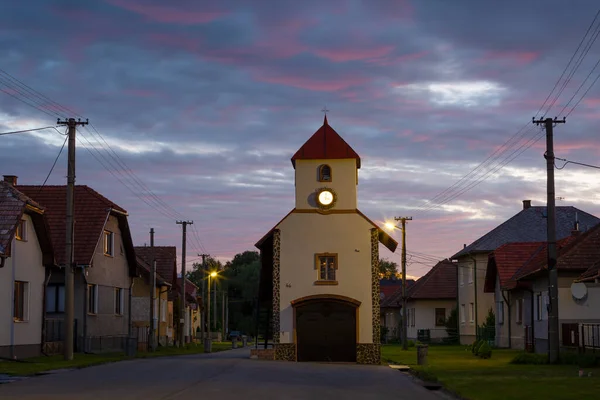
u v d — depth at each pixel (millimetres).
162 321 60906
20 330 32719
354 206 38594
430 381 23078
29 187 43531
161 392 18141
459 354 42312
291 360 37406
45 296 35375
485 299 62062
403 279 53969
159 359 35500
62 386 19828
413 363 34500
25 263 33250
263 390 19078
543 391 18844
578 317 35656
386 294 100438
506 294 51281
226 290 120938
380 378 24641
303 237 38375
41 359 31844
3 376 23359
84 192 43219
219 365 29688
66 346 32062
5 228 30406
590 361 29422
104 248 43562
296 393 18531
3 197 31797
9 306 31703
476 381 22047
